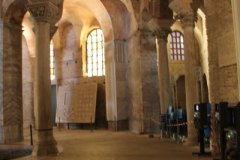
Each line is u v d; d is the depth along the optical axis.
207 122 9.44
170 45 26.61
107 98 21.02
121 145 13.02
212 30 8.23
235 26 5.89
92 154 10.70
